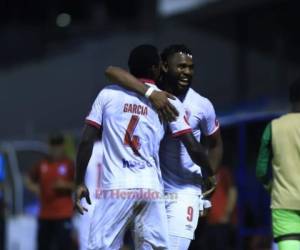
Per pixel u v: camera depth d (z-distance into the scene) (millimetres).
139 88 19719
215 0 52812
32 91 64250
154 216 19625
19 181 44875
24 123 63188
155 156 19906
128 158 19531
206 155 20141
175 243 21062
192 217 21188
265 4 52750
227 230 32719
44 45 66750
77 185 20031
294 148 22609
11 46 67062
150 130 19719
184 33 57531
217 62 57188
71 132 56219
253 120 33438
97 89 61719
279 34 56094
